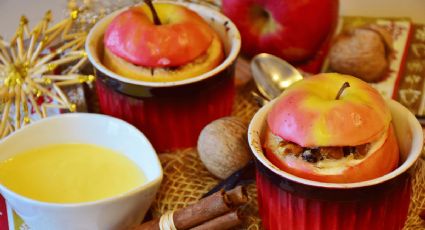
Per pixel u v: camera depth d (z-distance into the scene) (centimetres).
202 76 43
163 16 46
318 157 36
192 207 39
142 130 46
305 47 52
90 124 44
